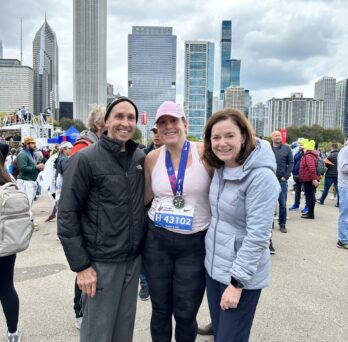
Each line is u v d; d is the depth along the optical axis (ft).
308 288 13.84
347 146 19.47
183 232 7.73
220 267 7.18
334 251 18.88
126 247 7.39
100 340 7.41
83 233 7.34
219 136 6.87
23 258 17.44
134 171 7.55
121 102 7.27
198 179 7.70
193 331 8.48
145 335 10.32
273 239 21.15
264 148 6.96
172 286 8.27
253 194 6.66
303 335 10.32
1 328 10.62
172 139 7.69
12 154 39.99
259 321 11.12
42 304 12.26
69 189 6.99
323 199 34.96
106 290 7.34
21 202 8.70
